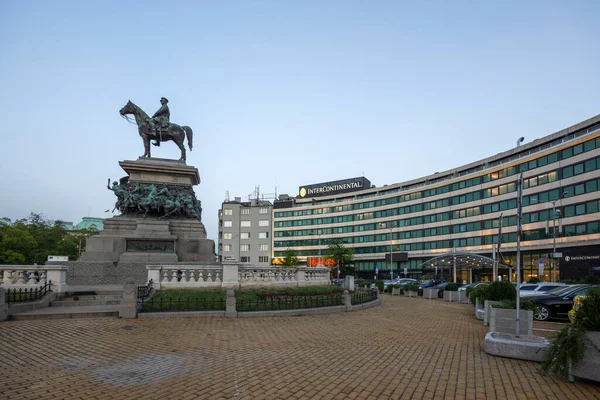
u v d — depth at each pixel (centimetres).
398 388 740
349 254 8931
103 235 2727
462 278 7581
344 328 1459
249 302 1745
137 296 1631
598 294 807
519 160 6438
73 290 1966
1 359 912
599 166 5100
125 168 2988
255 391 708
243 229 11606
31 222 7375
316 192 11575
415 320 1764
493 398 694
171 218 2919
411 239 8862
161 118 3209
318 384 756
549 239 5762
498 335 1090
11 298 1616
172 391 702
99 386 726
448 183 8031
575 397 702
